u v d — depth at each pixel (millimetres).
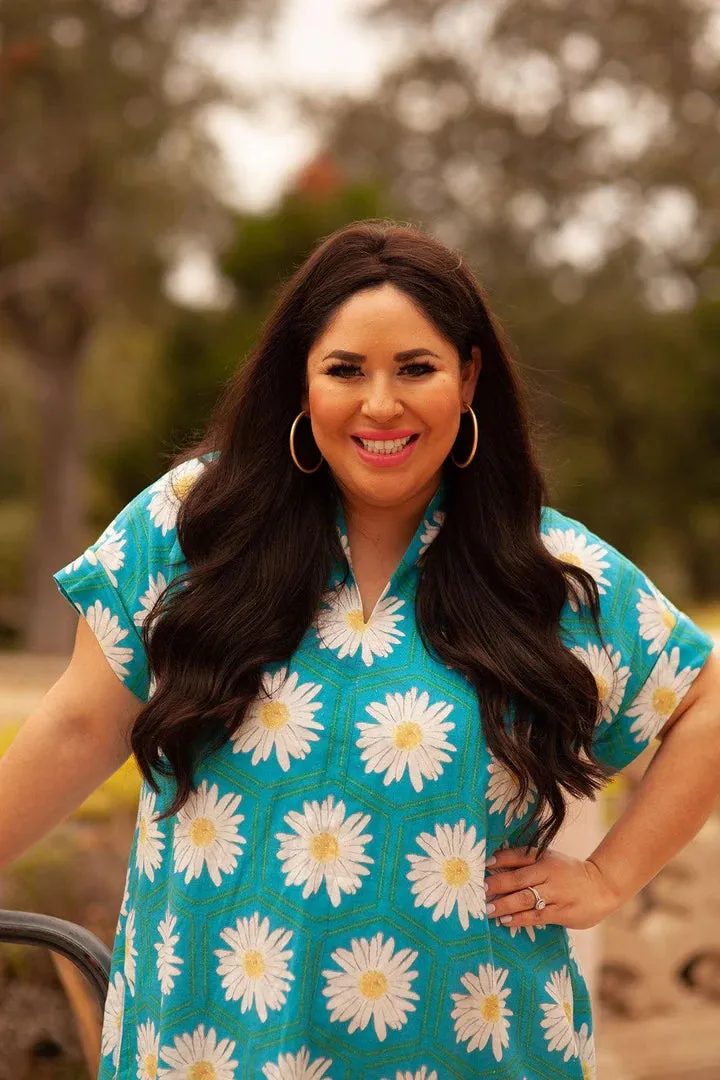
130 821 3973
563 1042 1998
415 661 1975
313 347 2002
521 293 28281
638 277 28922
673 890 4805
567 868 2033
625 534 26734
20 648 25203
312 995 1862
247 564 2006
